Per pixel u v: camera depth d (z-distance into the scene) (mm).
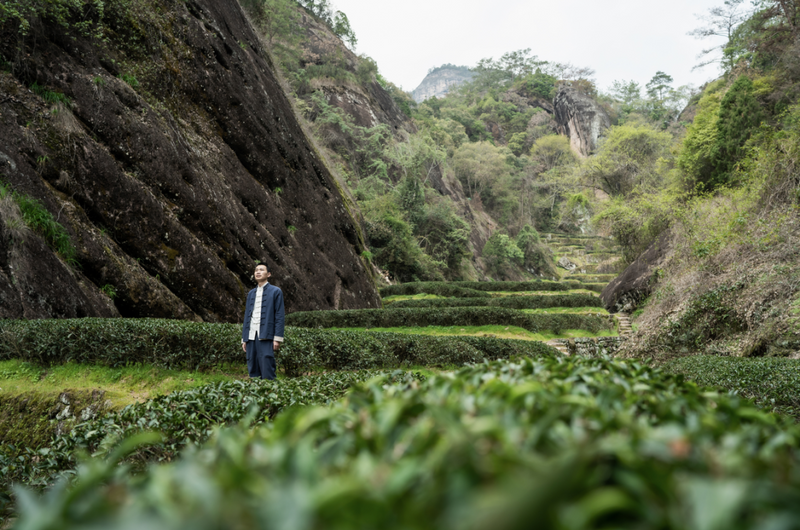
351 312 15195
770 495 451
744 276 11086
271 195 16641
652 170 37188
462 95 112062
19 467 3348
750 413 1061
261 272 6938
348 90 50469
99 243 9711
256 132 16172
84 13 11430
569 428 797
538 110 99750
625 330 19562
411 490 529
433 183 55469
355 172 44250
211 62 14945
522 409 896
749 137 22703
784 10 24312
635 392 1323
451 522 406
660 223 24797
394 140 51250
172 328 6820
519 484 370
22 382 6051
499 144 92688
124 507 525
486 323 16188
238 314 12547
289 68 45531
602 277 46438
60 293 8281
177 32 13992
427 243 42469
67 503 529
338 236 20281
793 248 10695
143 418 3127
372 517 460
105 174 10242
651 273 20891
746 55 29016
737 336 10266
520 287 30359
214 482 523
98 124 10594
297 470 581
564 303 21906
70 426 5578
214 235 12875
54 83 10227
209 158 13992
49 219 8672
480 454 548
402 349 9664
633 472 512
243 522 419
